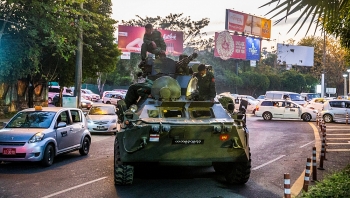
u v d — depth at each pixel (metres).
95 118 20.62
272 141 18.38
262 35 60.22
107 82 68.81
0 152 10.82
